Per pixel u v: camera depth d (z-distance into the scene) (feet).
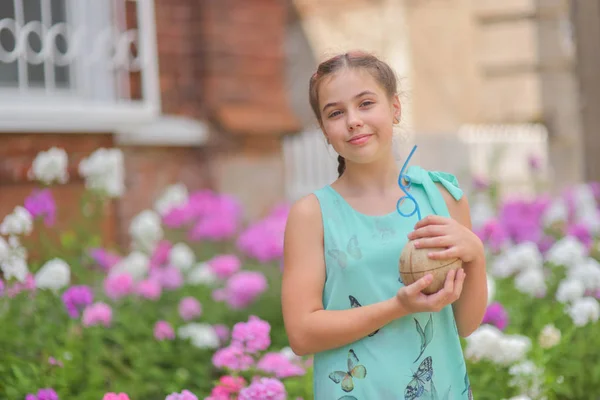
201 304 15.56
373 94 7.57
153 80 18.90
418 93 32.94
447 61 33.60
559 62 32.32
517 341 11.48
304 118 35.63
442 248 7.20
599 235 18.48
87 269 15.71
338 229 7.75
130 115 18.38
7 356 11.52
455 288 7.16
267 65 22.50
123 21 18.94
